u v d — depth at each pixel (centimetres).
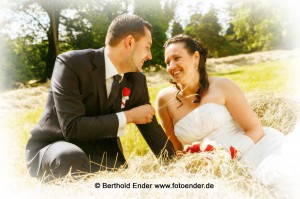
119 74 260
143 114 254
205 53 304
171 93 324
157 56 2284
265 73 1603
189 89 309
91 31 2056
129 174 215
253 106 393
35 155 246
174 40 296
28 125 591
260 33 3011
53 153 228
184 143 319
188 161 234
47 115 257
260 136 293
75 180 206
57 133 251
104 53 257
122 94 265
